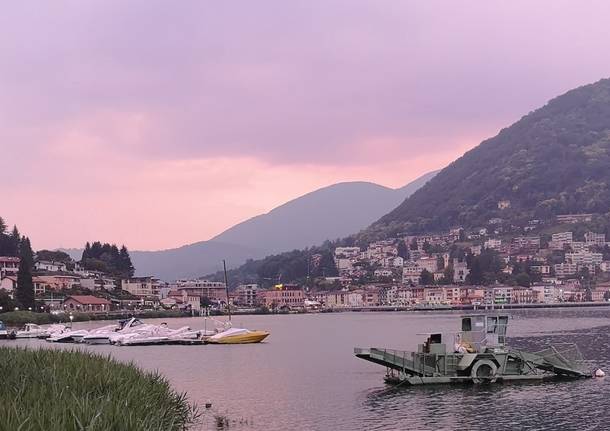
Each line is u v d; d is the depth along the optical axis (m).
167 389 46.47
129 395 36.78
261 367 104.31
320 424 59.28
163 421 36.66
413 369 80.00
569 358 90.38
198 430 55.88
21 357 45.69
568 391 72.75
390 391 75.31
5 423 24.58
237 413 64.50
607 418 60.19
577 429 56.50
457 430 56.69
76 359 46.53
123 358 120.31
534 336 158.88
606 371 87.56
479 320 83.00
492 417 60.94
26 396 31.22
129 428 26.73
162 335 161.00
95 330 172.38
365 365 104.38
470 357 79.06
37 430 24.58
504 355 80.00
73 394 30.11
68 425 25.27
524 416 61.16
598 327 195.88
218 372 98.00
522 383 78.00
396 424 59.00
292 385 82.94
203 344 155.50
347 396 73.25
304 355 124.56
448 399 69.25
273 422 60.12
